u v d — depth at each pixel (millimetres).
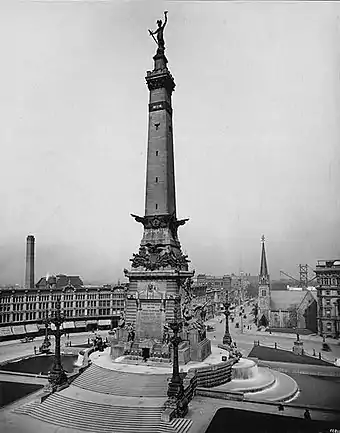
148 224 70438
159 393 49500
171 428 41469
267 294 142875
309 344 104500
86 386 53625
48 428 42719
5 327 108438
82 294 131250
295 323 137250
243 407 47812
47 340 88750
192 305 73688
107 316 134375
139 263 69000
